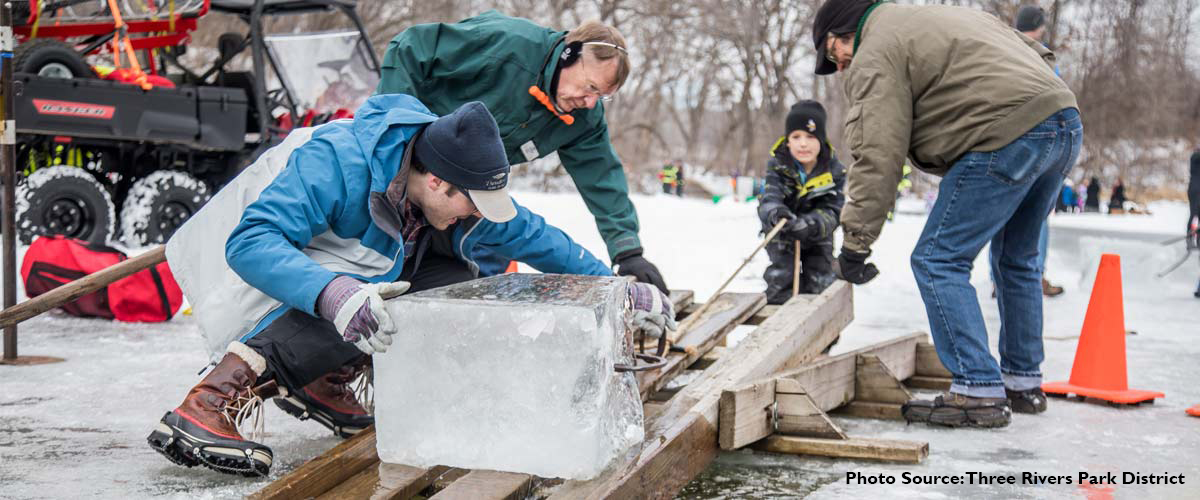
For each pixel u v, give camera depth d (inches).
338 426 115.3
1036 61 127.6
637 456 89.5
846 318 168.2
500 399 84.9
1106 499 97.8
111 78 375.6
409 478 88.0
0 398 136.7
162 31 373.1
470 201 97.0
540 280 96.7
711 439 105.6
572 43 131.0
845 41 135.8
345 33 413.7
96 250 215.5
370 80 417.7
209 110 384.8
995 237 141.7
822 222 192.7
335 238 97.5
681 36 1803.6
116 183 409.1
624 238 144.8
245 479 99.4
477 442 86.0
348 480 89.8
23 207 344.2
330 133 98.0
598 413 83.4
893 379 137.7
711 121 2345.0
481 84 134.9
